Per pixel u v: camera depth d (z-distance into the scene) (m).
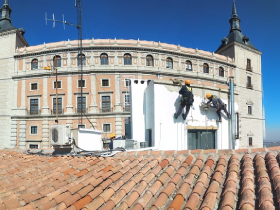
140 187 4.51
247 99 46.22
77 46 37.19
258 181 4.25
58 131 8.02
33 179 5.90
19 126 37.22
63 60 37.50
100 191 4.62
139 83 10.54
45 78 37.50
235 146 9.77
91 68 36.88
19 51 39.00
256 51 49.41
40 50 38.03
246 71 47.16
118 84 36.59
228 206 3.60
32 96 37.69
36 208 4.14
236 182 4.40
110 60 37.25
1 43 39.91
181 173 4.93
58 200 4.42
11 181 5.95
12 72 38.75
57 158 7.75
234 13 51.16
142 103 10.30
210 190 4.13
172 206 3.78
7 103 38.19
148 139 9.80
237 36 48.62
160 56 38.88
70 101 36.75
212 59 42.44
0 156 9.51
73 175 5.73
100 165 6.21
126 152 6.66
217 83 42.81
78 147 7.94
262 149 5.51
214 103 8.91
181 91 8.40
